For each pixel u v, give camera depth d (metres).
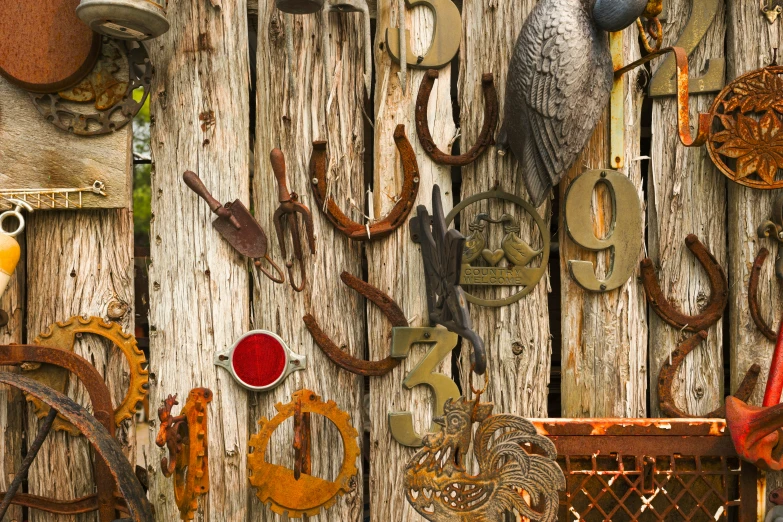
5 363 1.49
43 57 1.48
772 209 1.59
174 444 1.40
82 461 1.57
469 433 1.26
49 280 1.57
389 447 1.60
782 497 1.44
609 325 1.60
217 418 1.57
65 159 1.52
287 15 1.55
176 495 1.42
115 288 1.58
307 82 1.59
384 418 1.60
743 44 1.58
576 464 1.40
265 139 1.58
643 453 1.39
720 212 1.62
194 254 1.57
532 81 1.40
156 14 1.36
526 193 1.59
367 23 1.53
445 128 1.60
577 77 1.39
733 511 1.60
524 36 1.42
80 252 1.57
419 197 1.60
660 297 1.59
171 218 1.57
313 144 1.53
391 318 1.57
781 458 1.39
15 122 1.52
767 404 1.45
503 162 1.59
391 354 1.57
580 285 1.58
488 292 1.60
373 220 1.59
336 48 1.59
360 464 1.61
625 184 1.57
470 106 1.60
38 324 1.57
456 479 1.26
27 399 1.54
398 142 1.55
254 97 1.78
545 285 1.60
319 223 1.59
